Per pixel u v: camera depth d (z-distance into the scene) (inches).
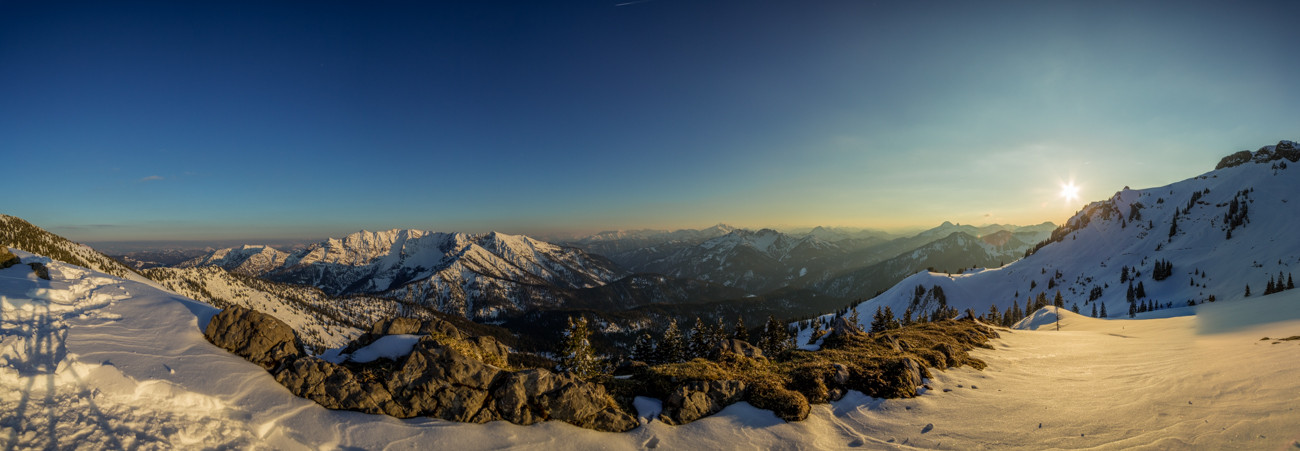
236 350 824.3
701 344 2689.5
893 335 1669.5
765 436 777.6
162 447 564.4
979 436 771.4
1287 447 632.4
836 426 830.5
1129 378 1135.0
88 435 550.9
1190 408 840.9
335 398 761.0
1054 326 4217.5
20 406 560.1
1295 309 3093.0
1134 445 705.6
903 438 775.1
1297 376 943.7
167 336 808.3
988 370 1255.5
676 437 773.9
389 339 924.0
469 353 950.4
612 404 842.8
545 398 794.8
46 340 694.5
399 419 751.7
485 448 701.3
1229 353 1349.7
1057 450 705.0
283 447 638.5
